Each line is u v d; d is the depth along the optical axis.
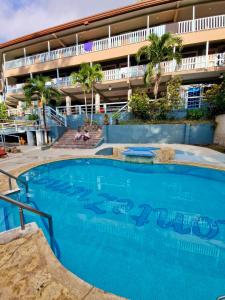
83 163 9.36
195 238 3.75
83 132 14.30
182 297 2.44
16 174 6.87
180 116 13.77
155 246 3.43
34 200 5.54
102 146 12.68
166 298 2.42
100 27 17.30
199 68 14.41
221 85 11.62
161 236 3.78
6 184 5.82
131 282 2.68
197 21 14.28
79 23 16.86
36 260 2.44
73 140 13.78
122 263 3.05
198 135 12.39
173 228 4.10
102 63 19.25
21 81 22.91
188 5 14.62
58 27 17.58
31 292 1.99
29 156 10.17
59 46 20.30
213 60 14.18
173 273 2.80
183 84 16.97
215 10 15.21
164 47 12.61
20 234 2.90
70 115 16.97
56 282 2.10
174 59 13.69
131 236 3.79
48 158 9.48
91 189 6.45
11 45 19.95
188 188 6.42
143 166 8.26
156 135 13.36
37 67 19.73
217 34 14.02
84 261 3.08
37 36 18.50
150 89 18.08
